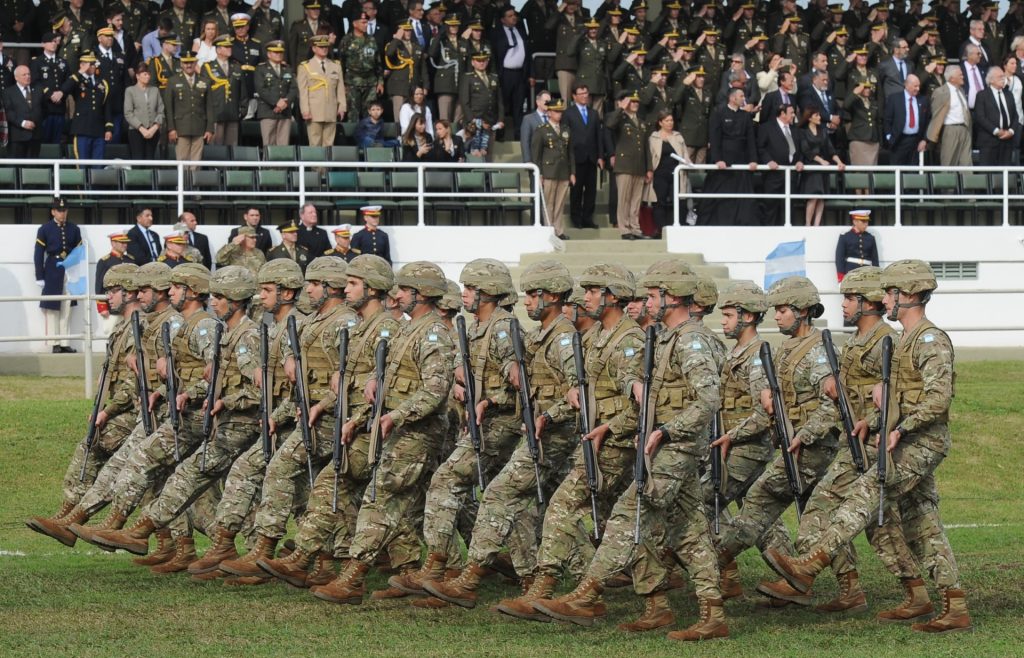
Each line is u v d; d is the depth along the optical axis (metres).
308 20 32.88
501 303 15.23
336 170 31.44
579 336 13.90
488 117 32.72
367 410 14.78
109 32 30.89
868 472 13.68
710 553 13.46
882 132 33.97
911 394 13.64
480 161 32.41
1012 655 12.56
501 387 14.94
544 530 13.71
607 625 13.98
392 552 15.11
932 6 37.62
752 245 32.19
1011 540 18.48
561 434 14.63
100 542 15.92
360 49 32.44
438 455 15.12
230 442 16.11
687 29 34.62
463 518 16.03
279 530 15.41
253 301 24.44
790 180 32.72
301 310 18.22
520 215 32.75
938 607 14.55
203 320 16.36
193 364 16.39
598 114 32.06
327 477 14.99
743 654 12.67
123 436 17.41
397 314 17.64
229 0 32.28
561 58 33.28
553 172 31.48
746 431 15.05
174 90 30.55
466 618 14.20
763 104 32.56
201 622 13.93
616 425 13.57
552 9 35.34
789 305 14.90
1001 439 25.39
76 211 31.03
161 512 15.99
